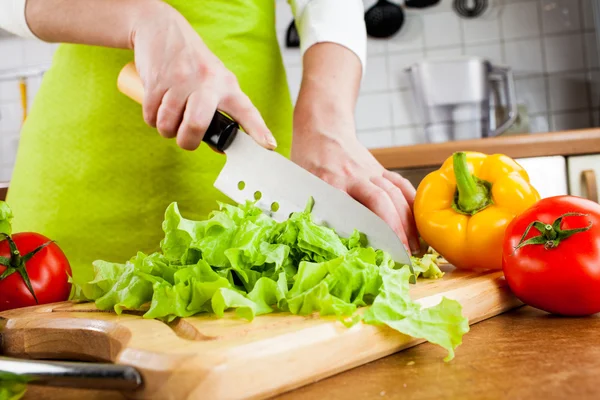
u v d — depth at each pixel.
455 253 0.86
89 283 0.71
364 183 0.89
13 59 2.48
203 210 1.10
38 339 0.62
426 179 0.91
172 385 0.43
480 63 2.01
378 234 0.76
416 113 2.46
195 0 1.07
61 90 1.08
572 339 0.57
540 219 0.69
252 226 0.67
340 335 0.52
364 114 2.49
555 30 2.40
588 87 2.39
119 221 1.08
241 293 0.62
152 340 0.49
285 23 2.48
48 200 1.09
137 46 0.88
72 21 0.94
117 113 1.05
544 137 1.57
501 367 0.50
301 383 0.49
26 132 1.14
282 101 1.19
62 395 0.49
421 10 2.46
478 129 2.04
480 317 0.69
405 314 0.57
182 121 0.86
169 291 0.60
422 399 0.44
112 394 0.48
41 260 0.79
